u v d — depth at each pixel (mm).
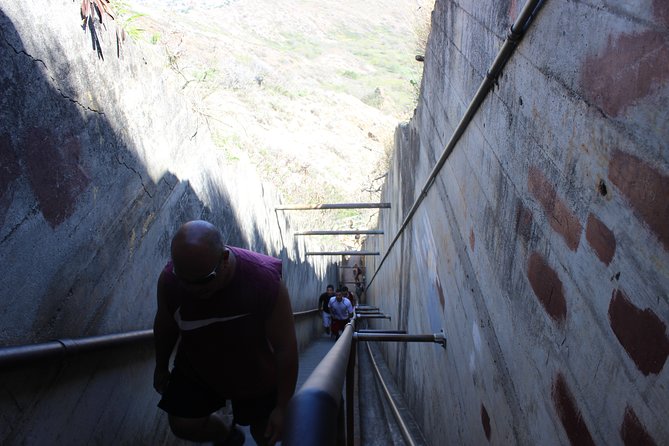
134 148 3830
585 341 1771
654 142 1360
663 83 1317
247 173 7465
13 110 2494
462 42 3598
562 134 1929
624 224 1513
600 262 1658
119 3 4285
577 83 1802
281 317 2582
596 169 1674
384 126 40719
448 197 4195
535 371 2244
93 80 3262
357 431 4617
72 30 3025
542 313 2154
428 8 10445
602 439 1664
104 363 3217
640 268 1438
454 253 3965
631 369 1492
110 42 3510
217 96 20375
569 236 1885
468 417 3479
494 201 2826
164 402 2771
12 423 2420
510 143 2527
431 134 5113
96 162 3273
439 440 4453
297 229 12461
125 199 3662
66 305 2918
